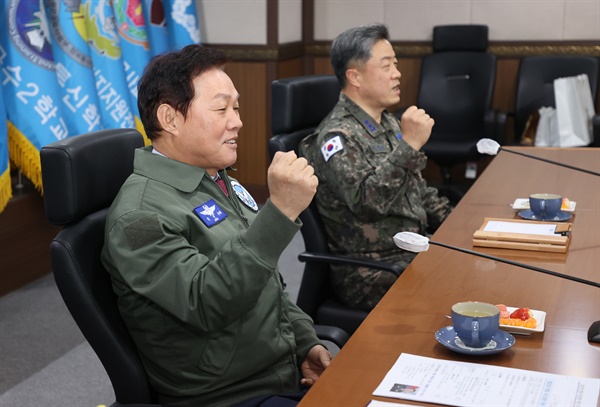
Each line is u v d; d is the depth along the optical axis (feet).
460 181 19.51
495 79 17.94
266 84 18.10
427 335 4.88
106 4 13.17
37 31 12.08
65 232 5.24
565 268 6.12
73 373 9.81
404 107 18.69
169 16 15.76
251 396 5.51
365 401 4.04
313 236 8.29
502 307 5.07
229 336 5.34
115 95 13.38
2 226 12.46
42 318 11.64
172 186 5.46
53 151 5.19
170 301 4.94
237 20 17.99
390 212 8.17
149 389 5.39
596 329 4.77
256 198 18.63
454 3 19.02
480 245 6.75
